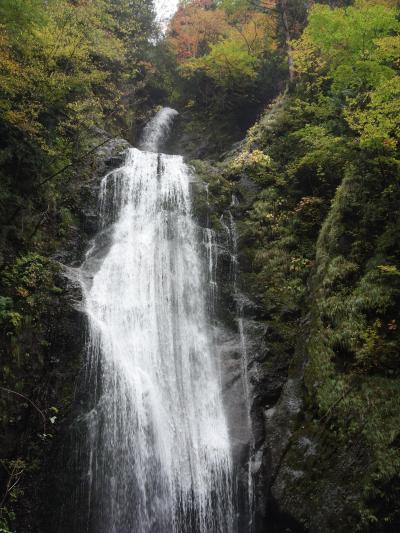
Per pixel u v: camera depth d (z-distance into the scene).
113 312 11.33
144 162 15.87
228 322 12.55
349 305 9.84
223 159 19.27
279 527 8.90
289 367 11.22
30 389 9.07
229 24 27.69
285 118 17.50
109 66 21.45
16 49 12.69
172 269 13.12
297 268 13.00
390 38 10.70
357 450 8.20
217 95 25.38
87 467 8.92
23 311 9.53
